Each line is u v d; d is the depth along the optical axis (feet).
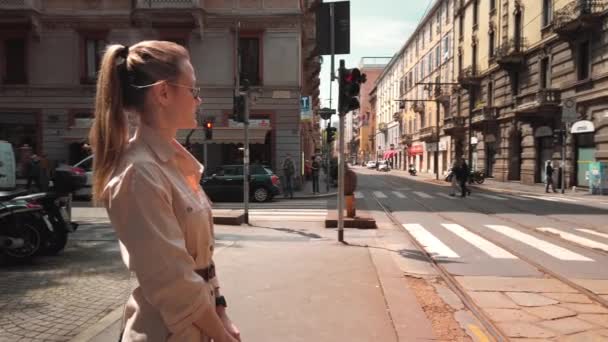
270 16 74.69
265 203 56.65
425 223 37.70
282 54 75.31
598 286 18.72
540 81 89.04
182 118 4.63
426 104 173.06
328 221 33.91
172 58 4.50
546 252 25.81
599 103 71.00
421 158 184.14
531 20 92.07
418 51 186.80
